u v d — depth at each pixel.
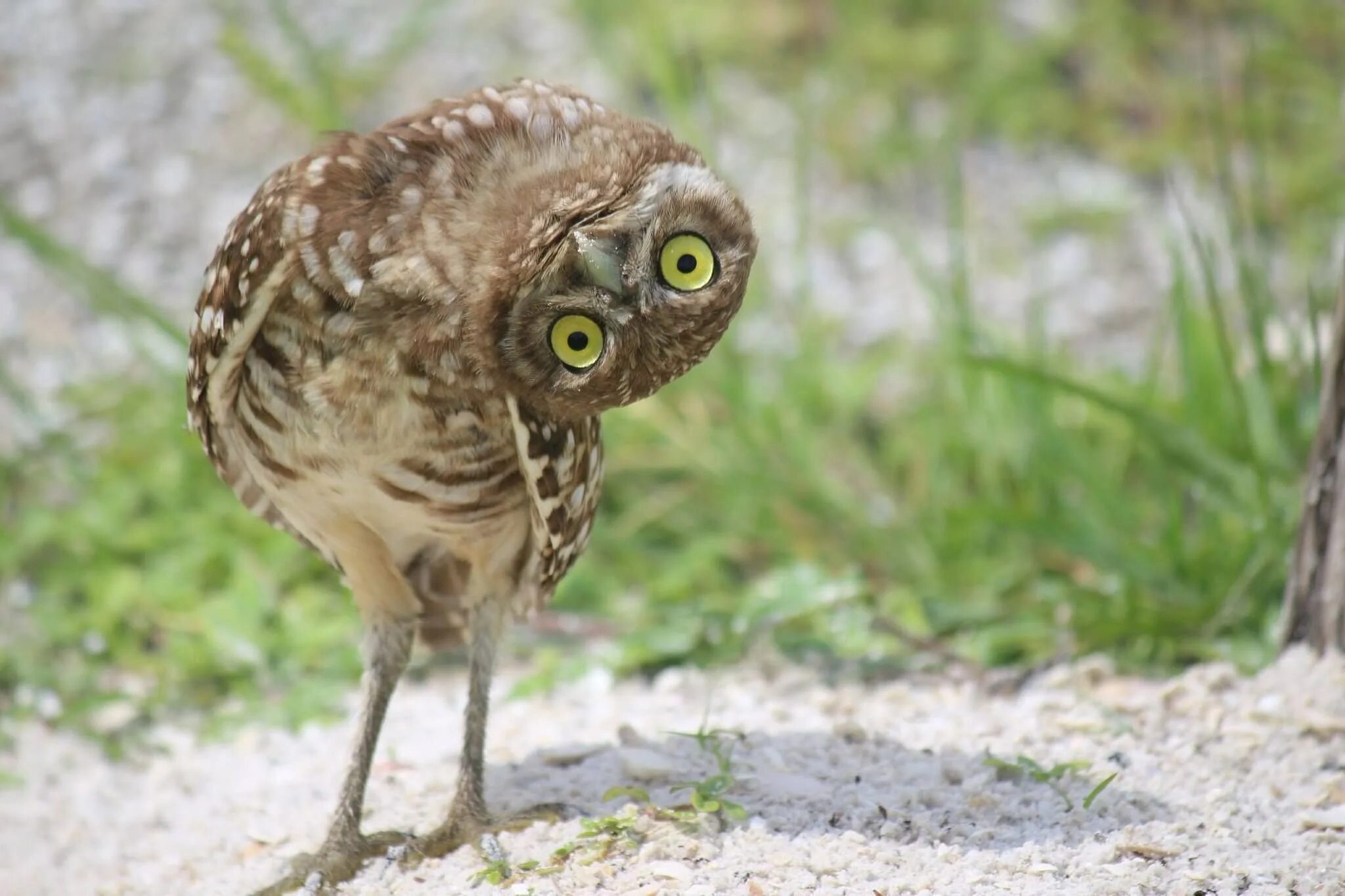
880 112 20.72
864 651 11.93
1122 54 21.69
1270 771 9.35
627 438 15.23
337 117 16.83
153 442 15.37
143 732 11.83
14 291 18.19
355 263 7.73
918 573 14.02
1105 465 14.58
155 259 18.55
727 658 12.05
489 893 8.07
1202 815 8.77
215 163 19.86
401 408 7.99
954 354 14.63
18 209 19.14
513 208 7.61
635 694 11.61
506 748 10.32
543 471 8.23
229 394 8.38
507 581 9.00
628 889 7.91
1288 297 17.19
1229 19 21.81
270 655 12.74
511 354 7.73
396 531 8.72
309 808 9.90
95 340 17.61
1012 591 13.42
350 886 8.53
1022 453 14.23
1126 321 17.77
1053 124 20.88
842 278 18.23
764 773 9.09
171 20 21.69
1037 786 9.00
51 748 11.71
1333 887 7.87
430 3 20.62
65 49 21.31
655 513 14.94
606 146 7.63
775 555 14.47
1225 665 10.83
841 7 21.66
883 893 7.82
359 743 8.97
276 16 17.56
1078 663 11.35
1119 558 12.62
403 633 9.17
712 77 20.41
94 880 9.59
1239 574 12.03
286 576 13.75
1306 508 10.45
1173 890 7.88
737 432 14.92
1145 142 20.52
